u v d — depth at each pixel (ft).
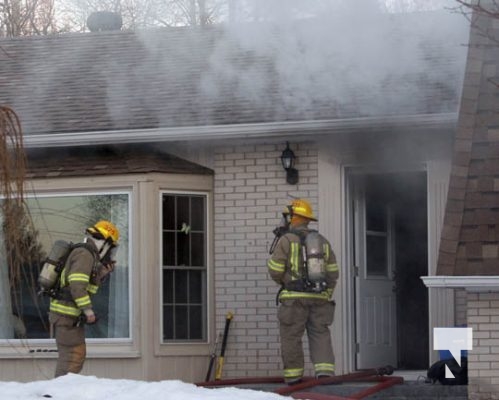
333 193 37.32
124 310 37.58
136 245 37.32
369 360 38.58
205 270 38.24
